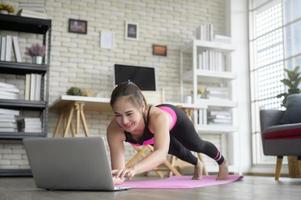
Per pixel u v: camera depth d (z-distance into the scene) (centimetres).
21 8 486
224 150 598
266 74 582
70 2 550
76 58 541
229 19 621
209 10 626
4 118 444
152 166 184
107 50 557
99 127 533
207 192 178
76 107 445
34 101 462
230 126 555
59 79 529
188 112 504
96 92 542
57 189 191
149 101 500
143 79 530
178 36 600
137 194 162
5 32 510
